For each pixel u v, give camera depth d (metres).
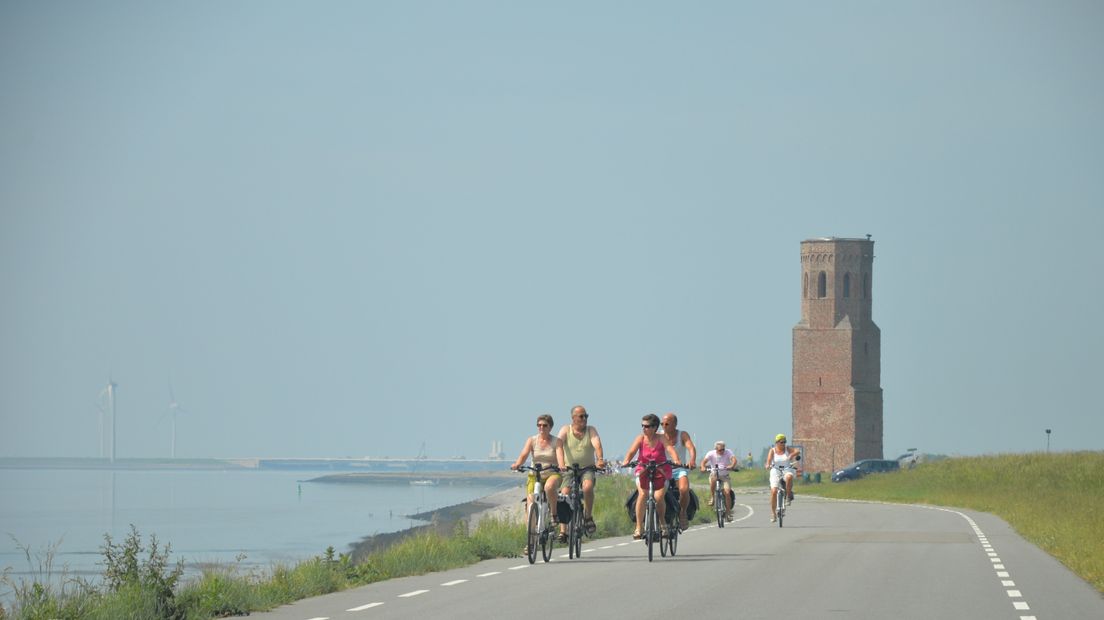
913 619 66.88
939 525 157.25
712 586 81.94
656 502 101.50
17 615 67.69
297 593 78.69
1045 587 82.56
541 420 101.75
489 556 105.81
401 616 67.88
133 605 69.25
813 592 78.62
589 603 73.12
